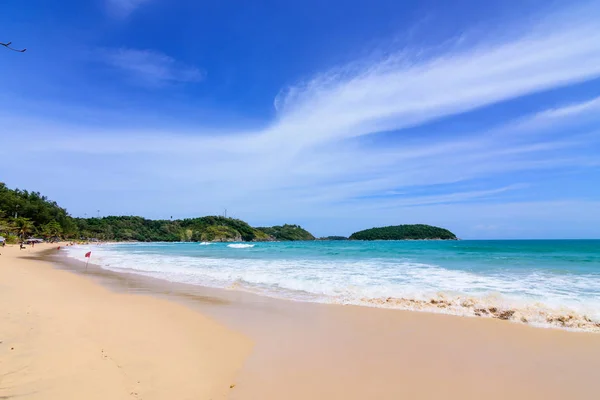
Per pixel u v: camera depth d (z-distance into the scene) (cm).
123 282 1603
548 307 916
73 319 803
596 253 3425
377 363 584
